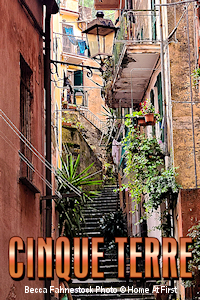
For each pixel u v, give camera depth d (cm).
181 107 1043
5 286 610
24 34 815
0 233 603
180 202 952
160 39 1098
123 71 1283
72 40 2830
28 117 855
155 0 1201
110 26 988
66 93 2747
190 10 1077
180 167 1016
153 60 1198
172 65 1056
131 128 1096
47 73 988
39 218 857
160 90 1170
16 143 713
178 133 1030
